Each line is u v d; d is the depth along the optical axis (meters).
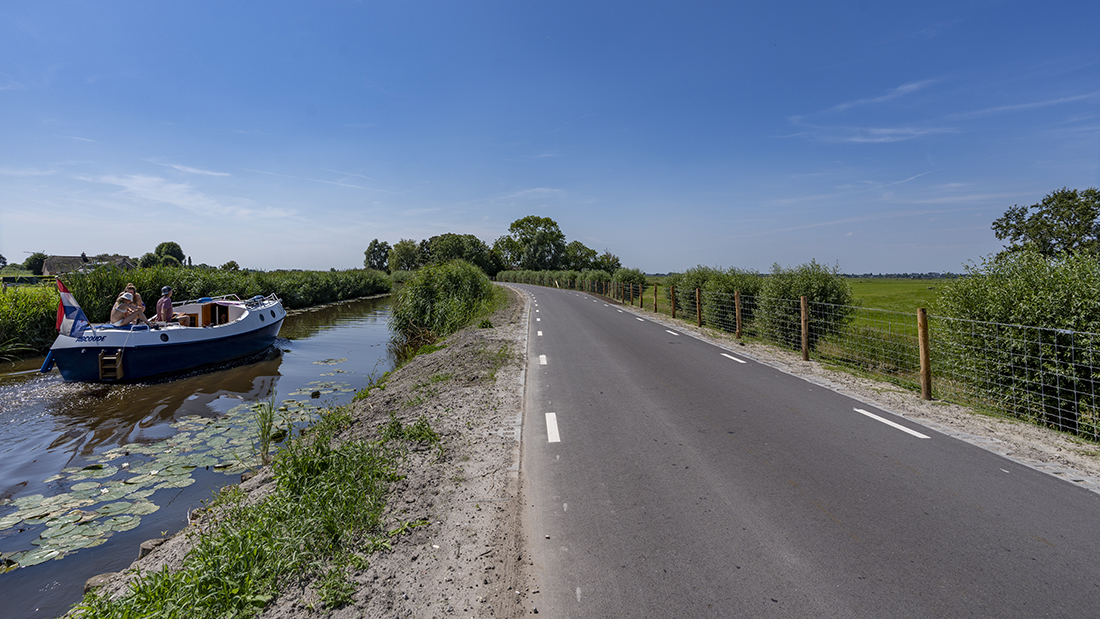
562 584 3.05
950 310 8.02
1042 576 3.02
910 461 4.84
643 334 14.73
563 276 55.03
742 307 14.73
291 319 26.97
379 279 52.50
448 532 3.65
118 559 4.63
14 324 14.29
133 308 12.43
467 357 10.57
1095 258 6.54
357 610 2.84
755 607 2.80
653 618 2.73
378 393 8.79
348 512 3.82
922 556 3.25
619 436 5.70
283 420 8.59
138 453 7.27
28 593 4.11
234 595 2.99
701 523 3.74
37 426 8.59
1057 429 6.50
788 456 5.01
